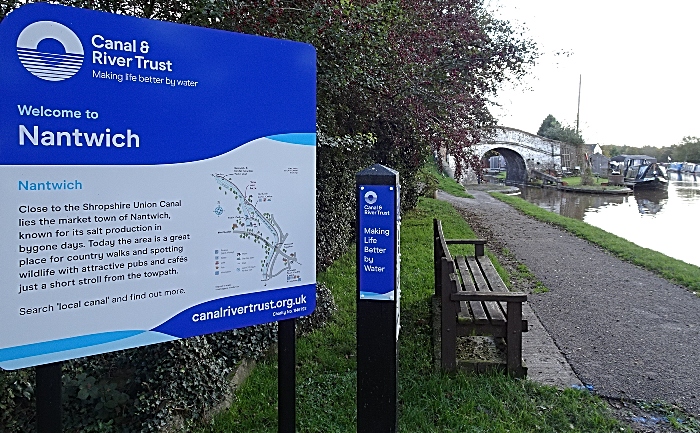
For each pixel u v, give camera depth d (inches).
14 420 126.2
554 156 1873.8
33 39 81.0
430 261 348.5
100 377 144.7
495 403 153.3
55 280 84.4
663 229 731.4
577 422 148.2
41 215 82.7
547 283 317.7
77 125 85.2
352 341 199.5
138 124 91.2
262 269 108.0
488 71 352.5
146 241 92.9
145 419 131.1
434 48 294.4
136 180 91.4
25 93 80.8
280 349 114.0
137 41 90.4
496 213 714.2
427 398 156.6
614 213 958.4
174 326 97.0
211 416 145.7
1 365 80.3
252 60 104.2
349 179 343.0
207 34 98.3
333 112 231.6
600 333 226.2
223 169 101.5
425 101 280.1
